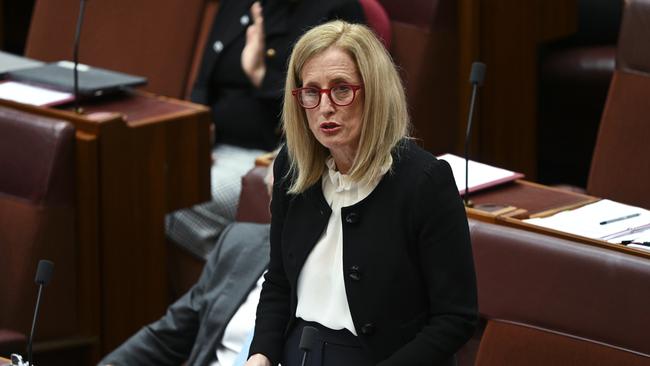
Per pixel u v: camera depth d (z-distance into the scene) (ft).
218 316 24.68
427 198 17.72
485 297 22.86
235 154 37.65
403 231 17.92
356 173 17.88
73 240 30.07
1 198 29.84
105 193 30.53
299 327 19.17
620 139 29.48
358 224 18.15
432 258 17.79
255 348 19.42
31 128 29.60
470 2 37.40
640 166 29.12
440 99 37.96
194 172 33.12
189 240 35.45
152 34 40.81
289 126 18.42
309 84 17.80
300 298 19.02
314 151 18.54
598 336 21.61
